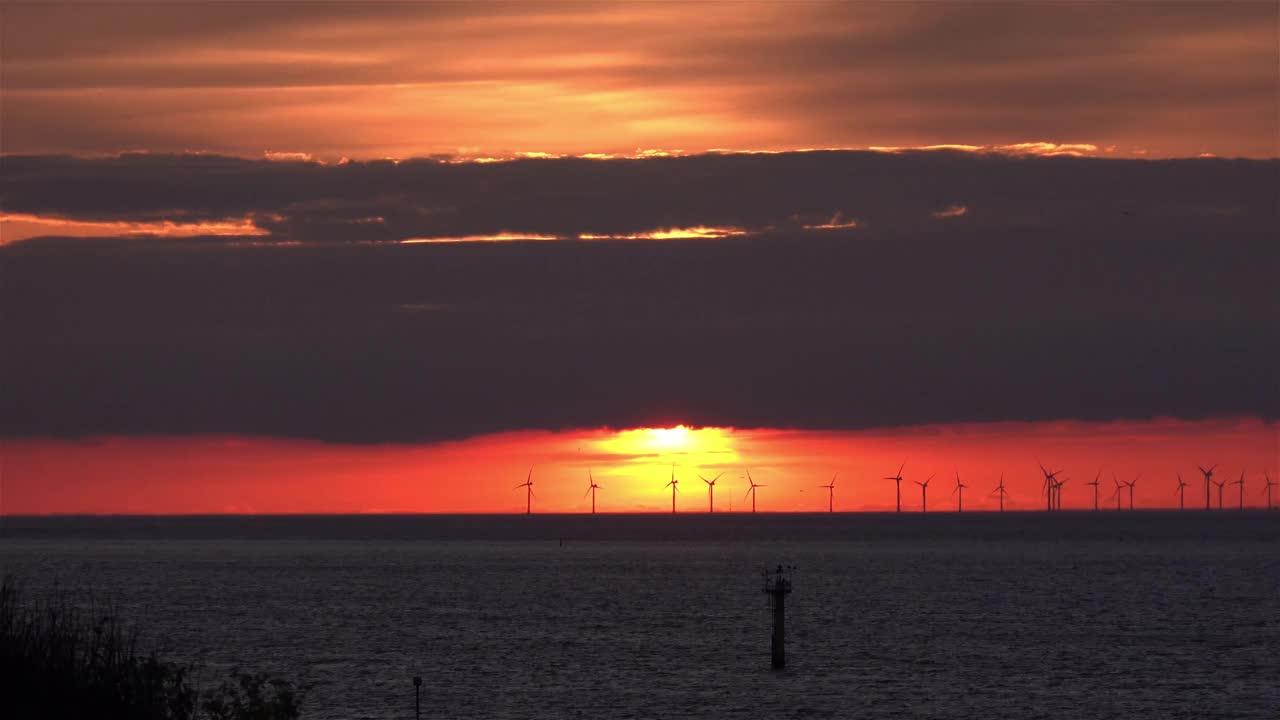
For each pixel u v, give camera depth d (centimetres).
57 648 16112
